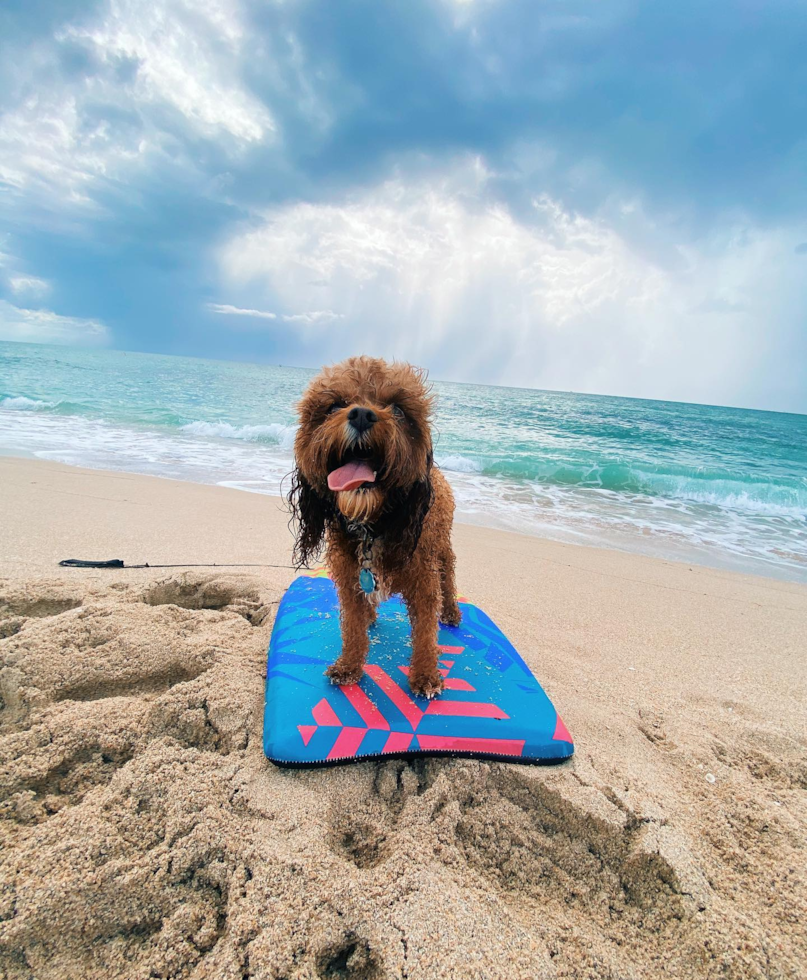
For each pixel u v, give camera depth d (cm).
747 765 72
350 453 65
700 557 184
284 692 73
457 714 70
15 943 43
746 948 46
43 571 115
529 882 53
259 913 45
